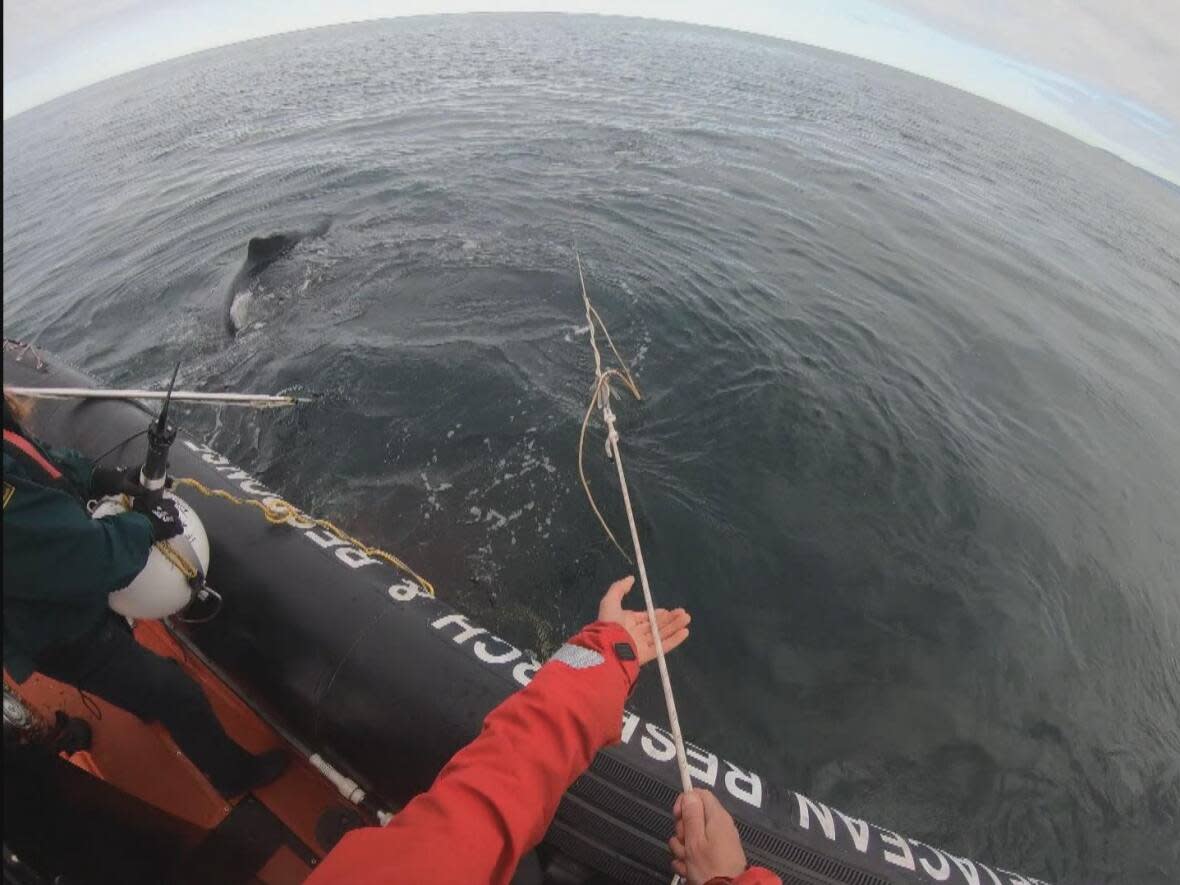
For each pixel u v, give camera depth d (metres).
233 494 3.64
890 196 13.25
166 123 19.62
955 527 5.35
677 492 5.19
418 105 17.53
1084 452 6.80
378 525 4.89
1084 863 3.58
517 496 5.09
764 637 4.33
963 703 4.15
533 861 2.72
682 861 1.59
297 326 7.23
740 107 18.50
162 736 3.11
